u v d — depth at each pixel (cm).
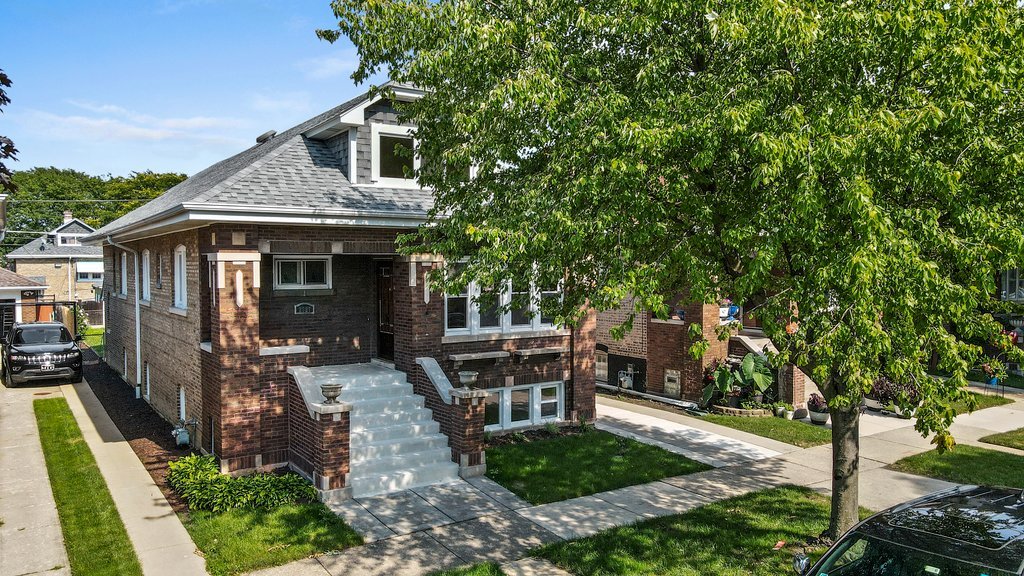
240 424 1195
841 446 875
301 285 1456
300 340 1452
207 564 858
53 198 7775
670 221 845
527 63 809
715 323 1884
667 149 739
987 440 1505
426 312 1366
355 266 1520
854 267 582
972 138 694
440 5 891
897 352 679
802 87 753
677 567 848
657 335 2020
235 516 1005
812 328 700
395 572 841
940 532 559
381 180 1391
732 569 836
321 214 1195
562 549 903
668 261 769
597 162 773
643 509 1066
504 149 898
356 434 1203
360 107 1322
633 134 709
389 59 976
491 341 1486
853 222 621
